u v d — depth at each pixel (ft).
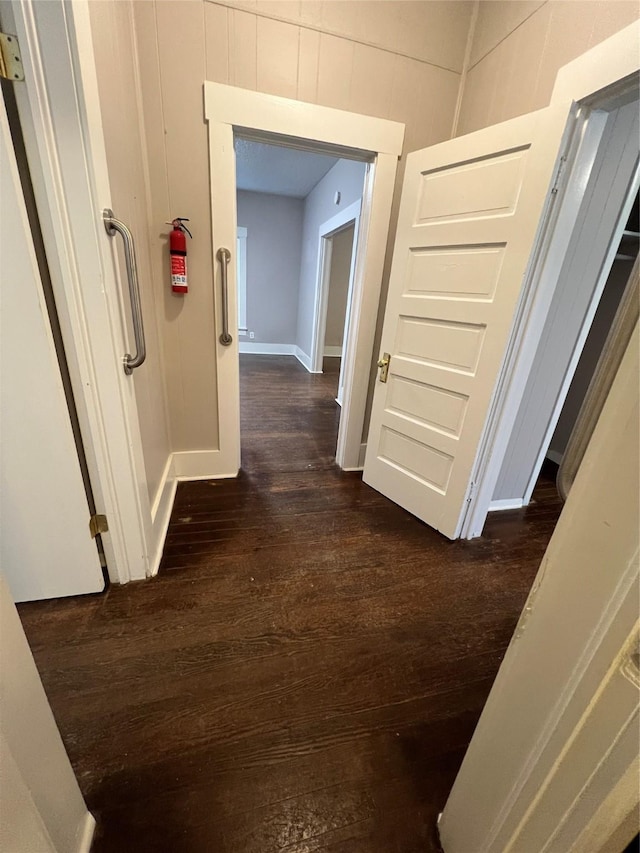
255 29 5.36
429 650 4.47
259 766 3.26
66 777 2.50
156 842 2.78
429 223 5.86
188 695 3.79
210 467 8.05
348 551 6.08
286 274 22.03
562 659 1.67
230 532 6.36
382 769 3.31
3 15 2.80
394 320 6.74
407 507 7.21
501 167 4.82
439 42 6.10
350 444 8.61
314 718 3.67
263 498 7.44
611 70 3.90
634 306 1.60
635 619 1.35
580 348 6.59
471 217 5.27
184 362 7.06
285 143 6.20
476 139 5.03
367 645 4.47
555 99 4.58
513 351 5.35
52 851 1.98
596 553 1.48
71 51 3.01
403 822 2.99
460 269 5.54
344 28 5.63
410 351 6.61
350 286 9.80
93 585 4.83
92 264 3.63
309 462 9.13
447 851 2.77
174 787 3.09
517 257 4.82
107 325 3.90
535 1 4.90
